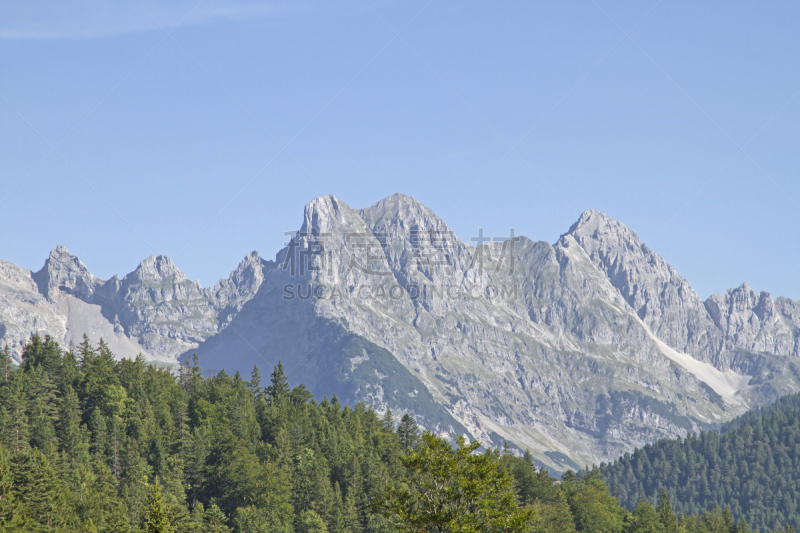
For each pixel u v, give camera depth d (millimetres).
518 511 106625
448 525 104312
